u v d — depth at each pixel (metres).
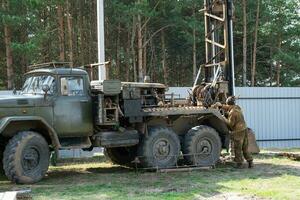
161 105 12.98
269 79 42.06
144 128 12.36
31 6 25.14
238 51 40.91
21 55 28.05
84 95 11.66
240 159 12.90
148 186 10.17
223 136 13.66
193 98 14.16
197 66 40.69
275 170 12.41
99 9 15.62
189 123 13.38
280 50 37.16
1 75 30.62
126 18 31.78
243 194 9.30
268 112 22.70
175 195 9.16
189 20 34.97
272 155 15.61
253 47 39.41
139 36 31.69
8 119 10.41
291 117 23.08
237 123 12.81
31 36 27.36
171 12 34.88
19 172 10.37
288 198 8.96
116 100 11.89
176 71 42.09
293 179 11.04
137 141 12.22
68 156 16.11
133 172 12.30
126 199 8.79
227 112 13.34
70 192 9.48
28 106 10.92
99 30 15.59
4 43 28.80
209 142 13.03
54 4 29.02
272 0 38.72
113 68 37.03
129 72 36.31
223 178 11.20
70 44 29.00
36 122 11.00
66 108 11.35
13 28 26.48
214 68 14.70
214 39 14.80
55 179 11.13
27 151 10.51
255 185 10.30
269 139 22.78
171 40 39.56
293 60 37.22
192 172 12.16
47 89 11.09
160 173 12.03
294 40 40.66
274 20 39.19
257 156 15.40
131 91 12.12
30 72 11.87
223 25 14.61
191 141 12.80
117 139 11.96
